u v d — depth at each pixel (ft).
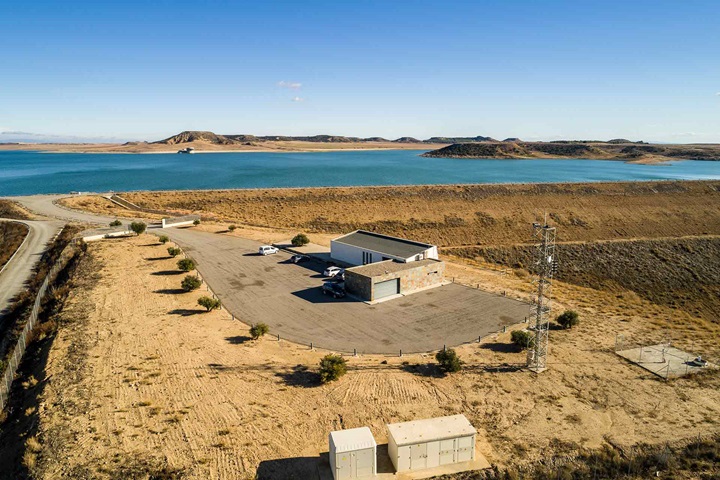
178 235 229.66
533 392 88.12
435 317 127.65
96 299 134.62
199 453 68.85
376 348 108.27
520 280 167.53
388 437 69.67
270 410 81.05
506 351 106.63
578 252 259.60
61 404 80.64
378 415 80.07
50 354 99.81
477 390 88.84
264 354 104.01
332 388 89.10
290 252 198.80
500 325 122.21
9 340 116.57
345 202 349.61
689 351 106.32
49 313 127.85
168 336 111.34
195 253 194.29
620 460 67.72
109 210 303.07
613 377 93.81
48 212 288.92
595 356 103.35
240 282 157.07
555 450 70.49
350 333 116.88
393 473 65.57
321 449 70.95
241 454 69.00
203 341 109.29
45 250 202.90
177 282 154.10
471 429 68.49
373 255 169.99
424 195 370.94
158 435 72.90
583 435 74.43
